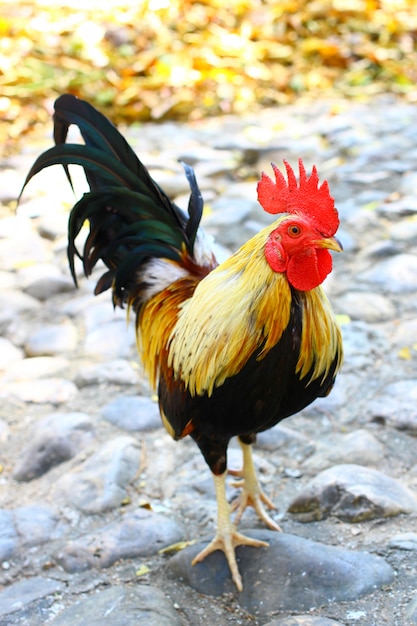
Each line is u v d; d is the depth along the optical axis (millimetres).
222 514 1529
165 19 3658
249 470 1593
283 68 3404
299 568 1490
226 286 1411
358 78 3322
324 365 1429
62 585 1533
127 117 3090
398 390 1786
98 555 1562
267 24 3633
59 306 2064
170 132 2934
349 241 2160
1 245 2256
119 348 1937
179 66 3293
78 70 3221
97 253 1627
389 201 2285
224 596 1495
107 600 1495
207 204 2352
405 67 3396
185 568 1524
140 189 1594
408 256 2096
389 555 1510
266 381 1411
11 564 1567
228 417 1445
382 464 1668
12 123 2980
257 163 2635
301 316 1396
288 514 1605
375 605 1447
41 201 2453
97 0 3785
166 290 1558
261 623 1454
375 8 3797
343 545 1539
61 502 1648
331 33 3645
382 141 2666
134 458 1711
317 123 2902
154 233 1581
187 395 1460
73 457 1722
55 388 1856
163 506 1639
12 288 2109
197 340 1428
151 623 1443
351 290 2031
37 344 1964
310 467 1676
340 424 1748
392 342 1900
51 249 2236
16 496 1667
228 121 3018
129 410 1794
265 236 1392
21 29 3449
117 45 3443
